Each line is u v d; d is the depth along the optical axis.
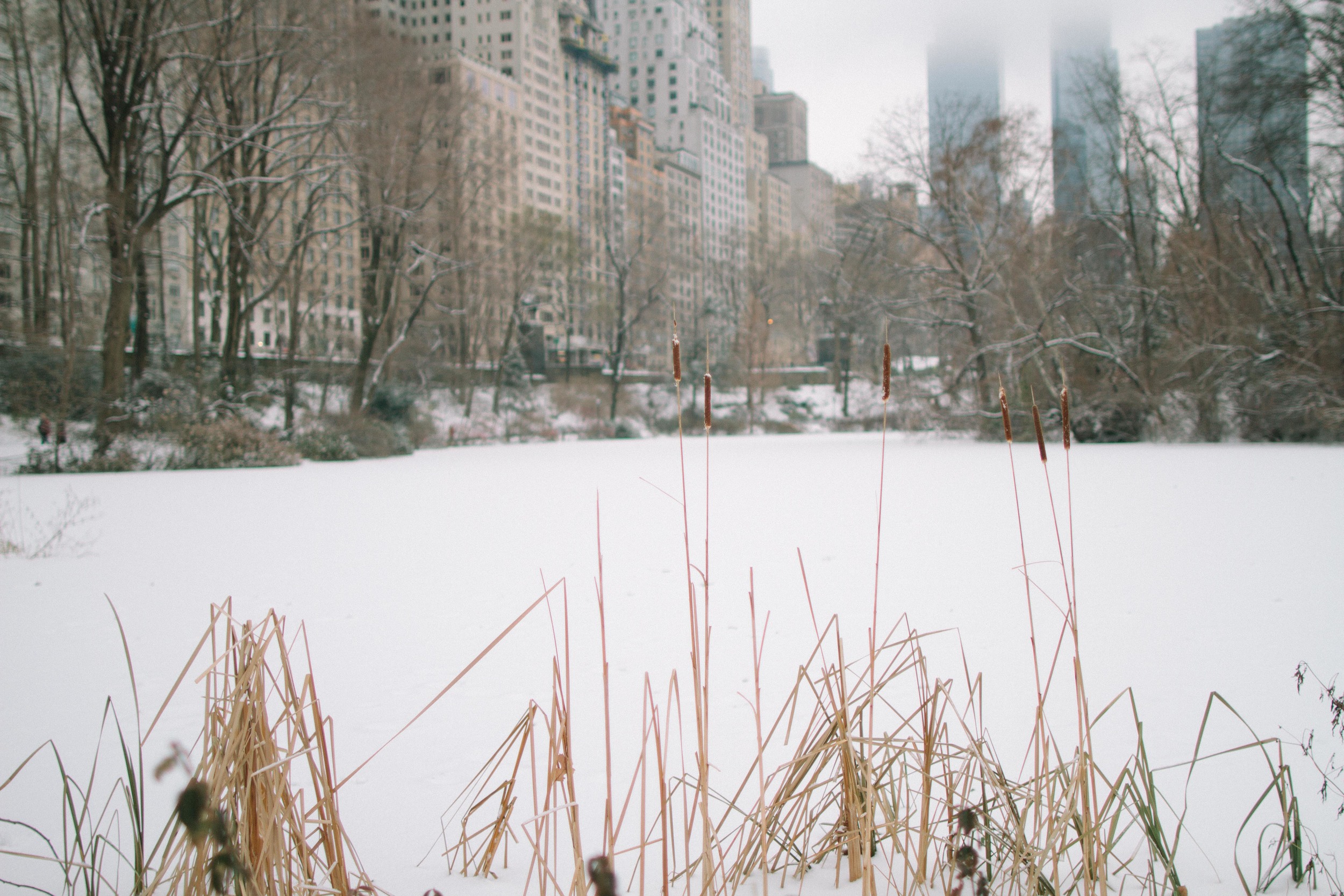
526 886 1.96
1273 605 5.53
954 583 6.59
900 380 33.50
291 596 6.70
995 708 3.72
